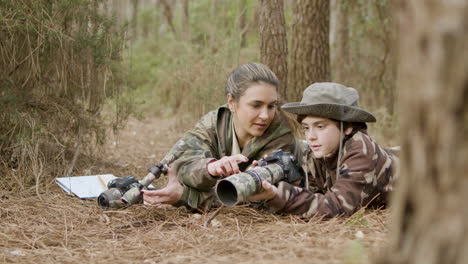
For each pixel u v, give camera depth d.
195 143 3.57
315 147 3.13
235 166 3.18
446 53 1.40
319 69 6.31
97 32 4.95
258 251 2.50
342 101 3.05
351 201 3.00
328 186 3.29
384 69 8.34
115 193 3.56
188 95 8.63
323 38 6.31
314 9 6.22
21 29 4.45
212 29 9.24
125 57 5.94
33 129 4.52
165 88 10.23
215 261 2.38
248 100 3.32
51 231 3.17
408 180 1.53
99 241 2.98
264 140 3.48
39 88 4.87
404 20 1.50
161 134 8.11
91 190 4.14
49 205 3.78
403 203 1.55
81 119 4.98
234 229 3.01
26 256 2.68
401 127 1.55
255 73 3.34
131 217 3.44
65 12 4.66
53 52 4.77
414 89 1.48
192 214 3.46
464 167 1.41
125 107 5.50
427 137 1.46
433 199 1.47
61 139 4.95
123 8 12.88
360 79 8.95
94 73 4.99
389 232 2.65
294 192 3.02
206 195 3.41
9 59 4.63
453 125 1.42
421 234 1.50
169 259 2.48
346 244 2.39
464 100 1.40
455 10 1.38
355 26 8.90
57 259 2.62
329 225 2.82
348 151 3.07
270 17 5.40
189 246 2.74
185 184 3.40
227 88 3.46
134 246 2.84
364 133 3.13
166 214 3.49
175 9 14.02
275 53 5.41
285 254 2.40
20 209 3.66
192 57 8.82
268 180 2.96
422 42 1.45
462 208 1.42
